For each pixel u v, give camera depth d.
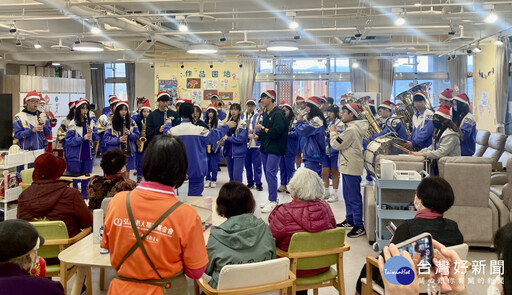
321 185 3.36
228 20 8.89
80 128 7.44
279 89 15.45
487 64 12.41
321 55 14.37
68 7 7.50
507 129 11.42
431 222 2.82
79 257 2.95
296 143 8.27
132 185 3.93
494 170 6.90
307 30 9.77
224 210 2.97
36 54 13.67
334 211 7.04
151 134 7.82
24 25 10.50
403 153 5.45
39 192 3.49
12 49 13.19
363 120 5.70
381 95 14.66
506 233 1.04
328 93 15.25
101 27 10.57
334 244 3.28
